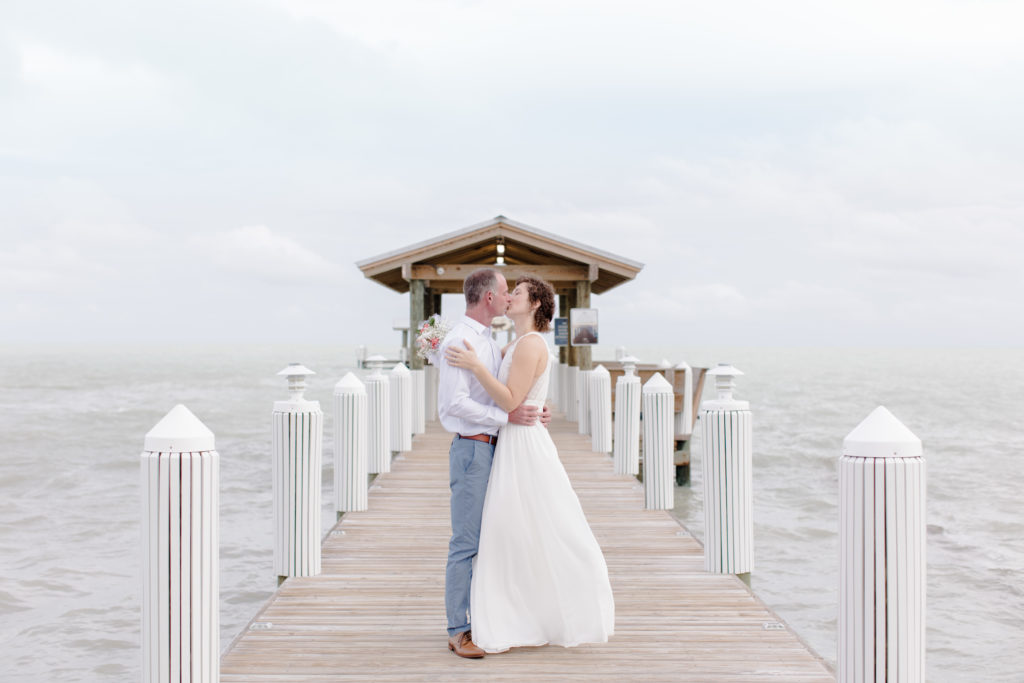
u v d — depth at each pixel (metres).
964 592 8.56
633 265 14.21
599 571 4.34
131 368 94.69
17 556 9.74
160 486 3.23
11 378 65.88
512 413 4.29
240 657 4.24
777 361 158.75
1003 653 6.89
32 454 19.14
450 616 4.29
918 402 42.47
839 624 3.19
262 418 29.92
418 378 14.41
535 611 4.32
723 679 3.98
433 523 7.50
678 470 16.31
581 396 14.46
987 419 31.73
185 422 3.30
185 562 3.24
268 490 14.17
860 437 3.10
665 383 8.14
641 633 4.63
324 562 6.17
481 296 4.32
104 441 22.16
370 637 4.55
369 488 9.26
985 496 14.09
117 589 8.48
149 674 3.25
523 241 14.07
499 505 4.26
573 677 4.00
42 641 7.05
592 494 8.94
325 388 54.72
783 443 22.20
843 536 3.15
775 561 9.71
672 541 6.86
